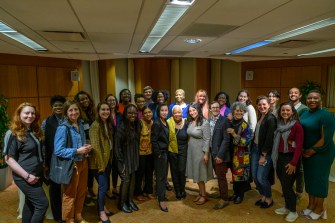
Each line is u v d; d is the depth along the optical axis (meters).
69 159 2.42
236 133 3.04
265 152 2.90
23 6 2.19
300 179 3.16
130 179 3.04
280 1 2.13
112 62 7.30
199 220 2.87
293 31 3.35
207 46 4.59
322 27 3.10
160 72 7.93
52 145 2.58
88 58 6.04
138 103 3.79
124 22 2.79
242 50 5.14
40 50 4.71
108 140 2.78
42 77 5.53
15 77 5.07
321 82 6.46
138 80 7.64
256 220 2.85
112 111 3.44
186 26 3.02
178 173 3.36
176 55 5.94
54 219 2.84
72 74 6.03
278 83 7.00
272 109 3.42
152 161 3.37
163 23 2.89
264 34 3.52
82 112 2.90
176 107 3.22
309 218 2.86
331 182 3.85
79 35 3.43
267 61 7.08
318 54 5.85
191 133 3.15
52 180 2.46
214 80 8.15
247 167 3.11
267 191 3.08
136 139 2.98
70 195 2.54
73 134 2.50
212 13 2.47
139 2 2.12
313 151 2.70
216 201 3.33
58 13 2.41
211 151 3.18
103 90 7.48
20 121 2.19
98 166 2.69
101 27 3.02
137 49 4.91
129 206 3.10
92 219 2.91
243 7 2.28
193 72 7.94
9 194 3.61
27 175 2.16
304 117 2.84
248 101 3.72
